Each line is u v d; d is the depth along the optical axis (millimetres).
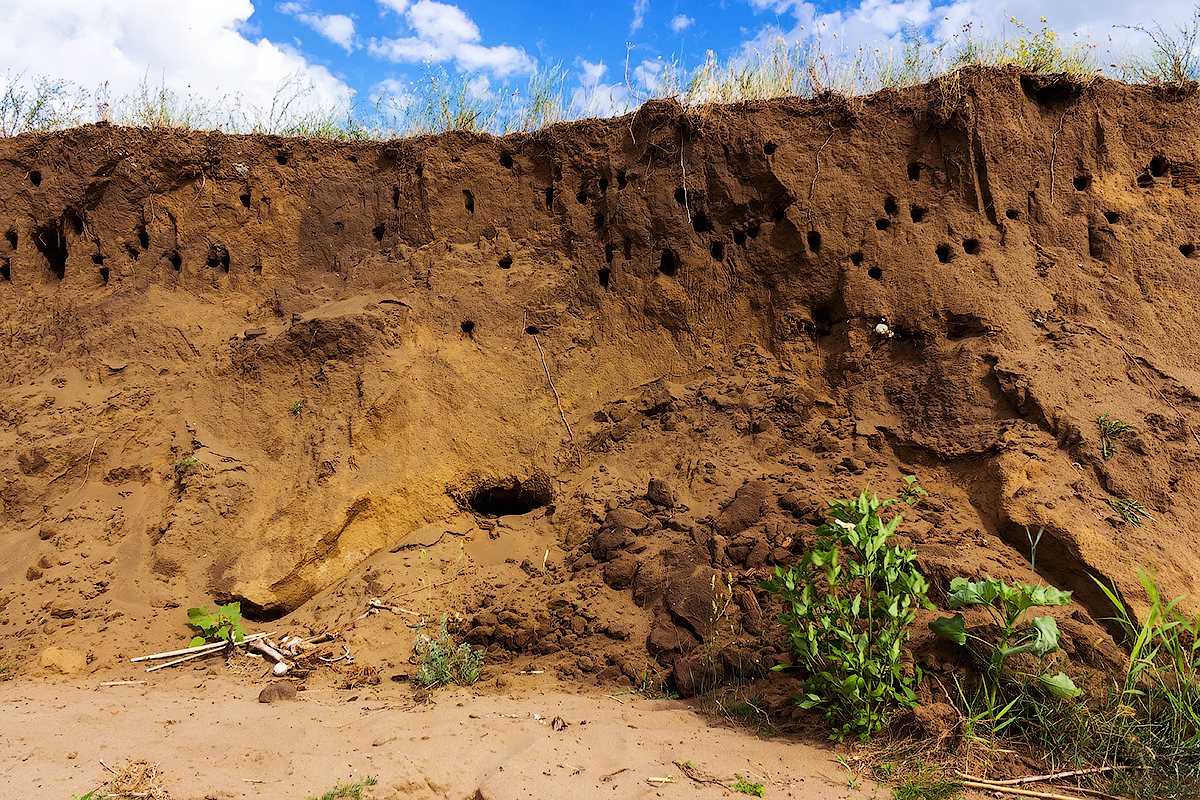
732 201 6758
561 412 6512
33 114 7879
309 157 7652
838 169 6652
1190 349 6031
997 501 5035
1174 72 6891
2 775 3023
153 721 3779
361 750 3389
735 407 6176
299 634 5062
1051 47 6805
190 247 7418
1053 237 6453
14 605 5176
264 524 5703
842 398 6223
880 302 6305
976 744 3393
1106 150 6660
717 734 3674
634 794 3004
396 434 6160
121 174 7406
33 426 6281
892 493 5344
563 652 4762
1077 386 5547
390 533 5828
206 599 5391
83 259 7461
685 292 6789
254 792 2969
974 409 5586
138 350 6859
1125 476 5023
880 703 3627
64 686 4441
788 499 5195
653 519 5496
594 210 7160
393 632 4961
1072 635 3969
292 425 6355
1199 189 6680
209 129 7855
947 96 6477
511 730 3648
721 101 7008
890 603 3617
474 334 6824
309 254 7512
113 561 5609
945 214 6469
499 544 5766
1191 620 4148
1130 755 3303
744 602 4594
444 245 7250
